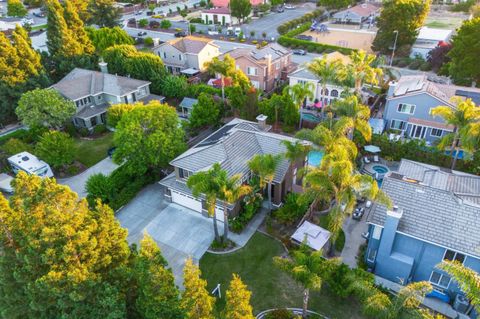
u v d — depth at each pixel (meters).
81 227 20.08
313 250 27.42
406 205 25.50
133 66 56.53
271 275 27.20
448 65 59.66
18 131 47.62
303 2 127.31
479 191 27.75
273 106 47.53
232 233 31.19
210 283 26.73
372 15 100.62
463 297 23.83
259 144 35.06
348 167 24.48
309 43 78.56
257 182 32.66
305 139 31.45
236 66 59.38
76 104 49.41
